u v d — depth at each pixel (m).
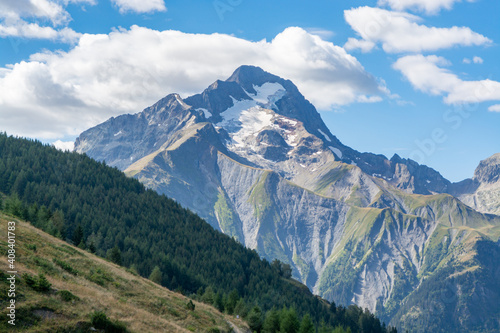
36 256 76.25
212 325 83.38
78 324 54.81
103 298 67.94
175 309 83.31
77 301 61.38
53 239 100.25
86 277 79.56
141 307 76.56
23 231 93.12
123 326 59.09
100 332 55.88
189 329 75.19
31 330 50.09
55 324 52.97
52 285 63.59
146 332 61.12
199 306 97.25
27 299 55.38
